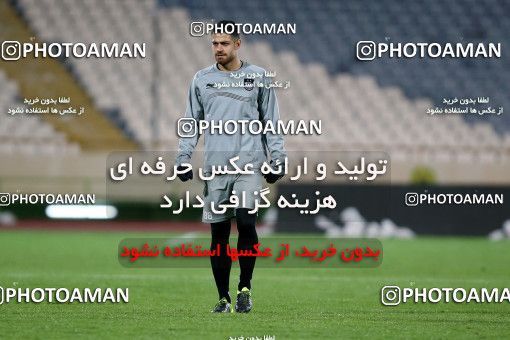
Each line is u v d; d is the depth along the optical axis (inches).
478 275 1604.3
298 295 1248.2
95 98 3518.7
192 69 3622.0
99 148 3403.1
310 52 3740.2
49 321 953.5
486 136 3678.6
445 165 3339.1
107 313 1023.6
